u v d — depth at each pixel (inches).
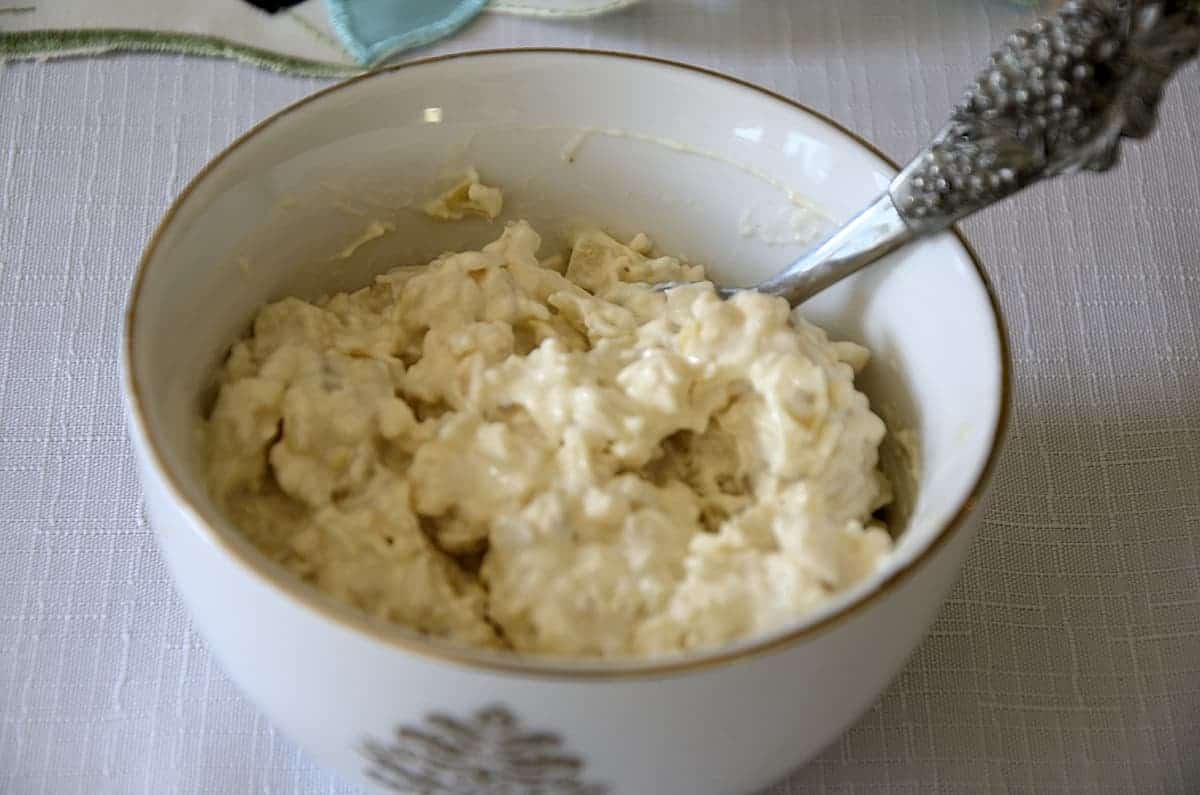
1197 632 11.3
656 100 11.2
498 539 9.8
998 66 9.8
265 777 10.3
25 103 13.9
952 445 9.7
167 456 8.7
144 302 9.4
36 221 13.2
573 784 8.8
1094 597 11.4
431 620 9.6
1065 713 10.9
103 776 10.3
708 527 10.4
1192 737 10.8
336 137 10.8
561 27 14.7
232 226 10.3
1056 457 12.2
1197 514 11.9
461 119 11.2
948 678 11.0
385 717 8.5
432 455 10.2
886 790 10.4
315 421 10.2
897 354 10.7
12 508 11.5
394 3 14.7
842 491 10.3
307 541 9.8
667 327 11.0
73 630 11.0
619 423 10.2
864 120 14.1
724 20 14.8
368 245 11.6
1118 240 13.5
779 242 11.6
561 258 12.1
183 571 8.9
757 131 11.2
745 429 10.5
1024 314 13.0
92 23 14.3
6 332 12.5
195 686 10.7
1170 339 12.9
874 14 14.9
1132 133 9.6
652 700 8.2
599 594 9.5
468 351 10.7
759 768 9.2
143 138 13.8
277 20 14.5
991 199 10.1
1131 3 9.3
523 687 8.1
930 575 8.8
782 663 8.3
